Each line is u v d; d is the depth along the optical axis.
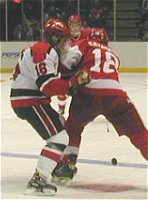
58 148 7.17
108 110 7.49
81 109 7.62
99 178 8.31
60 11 30.47
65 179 7.86
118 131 7.64
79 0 30.38
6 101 18.38
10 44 29.81
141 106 16.81
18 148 10.67
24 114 7.22
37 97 7.19
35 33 30.25
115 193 7.48
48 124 7.15
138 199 7.18
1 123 13.96
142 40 30.05
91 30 8.28
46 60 6.95
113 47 29.11
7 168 8.91
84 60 7.54
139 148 7.58
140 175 8.48
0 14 30.25
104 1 30.31
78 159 9.62
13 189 7.63
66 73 7.62
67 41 7.35
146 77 26.62
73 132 7.83
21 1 30.19
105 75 7.45
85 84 7.23
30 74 7.14
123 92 7.50
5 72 29.95
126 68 29.19
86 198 7.19
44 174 7.25
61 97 13.92
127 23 30.16
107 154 10.09
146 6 30.30
